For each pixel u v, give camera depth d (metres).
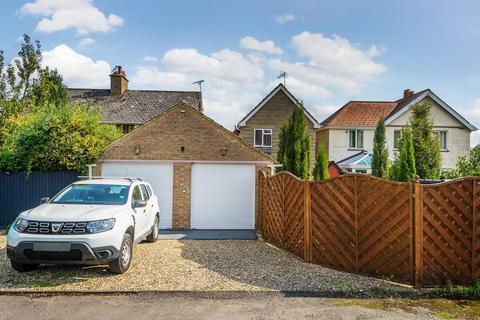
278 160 15.48
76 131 13.48
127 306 5.42
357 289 6.14
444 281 6.26
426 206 6.27
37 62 21.17
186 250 9.50
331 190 7.62
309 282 6.55
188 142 13.70
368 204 6.91
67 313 5.13
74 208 7.16
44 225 6.46
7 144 14.66
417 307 5.47
